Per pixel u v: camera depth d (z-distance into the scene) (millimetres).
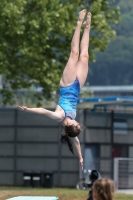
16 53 52969
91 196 19172
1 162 56812
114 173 54125
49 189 50312
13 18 48500
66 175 55094
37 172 54719
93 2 56344
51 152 55688
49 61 53406
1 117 57156
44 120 56094
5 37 51969
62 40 56906
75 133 22047
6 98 56188
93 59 55469
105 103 55969
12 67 53469
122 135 57875
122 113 58094
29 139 56344
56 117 21766
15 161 56406
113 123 57375
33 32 50438
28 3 52469
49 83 52188
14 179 56188
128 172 55188
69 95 22609
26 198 24953
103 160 56125
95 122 56344
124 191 53156
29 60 53156
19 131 56656
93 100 55594
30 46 50969
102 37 55500
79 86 22922
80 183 53594
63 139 22484
